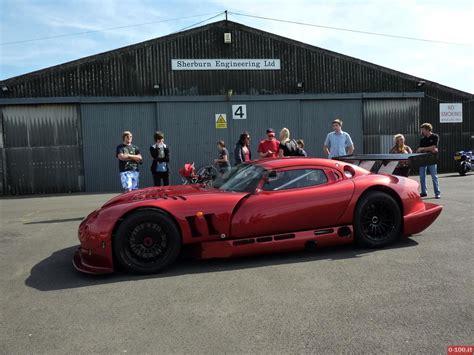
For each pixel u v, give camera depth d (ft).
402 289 12.53
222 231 15.49
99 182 51.42
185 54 53.21
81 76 50.37
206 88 53.93
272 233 16.10
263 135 55.67
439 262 15.19
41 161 50.06
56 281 14.39
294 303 11.70
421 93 60.80
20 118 49.49
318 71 57.16
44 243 20.36
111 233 14.51
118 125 51.78
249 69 55.06
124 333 10.11
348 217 16.94
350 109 58.54
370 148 59.57
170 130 53.11
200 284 13.61
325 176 17.19
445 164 63.31
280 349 9.10
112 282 14.11
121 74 51.44
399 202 17.74
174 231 14.94
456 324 10.09
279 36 55.67
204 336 9.83
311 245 16.55
